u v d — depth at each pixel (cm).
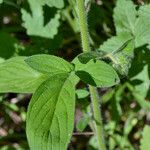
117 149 53
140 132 54
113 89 50
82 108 43
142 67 42
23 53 48
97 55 30
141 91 44
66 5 48
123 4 41
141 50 40
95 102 35
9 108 55
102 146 39
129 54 32
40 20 46
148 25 39
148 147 46
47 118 26
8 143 54
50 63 28
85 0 32
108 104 53
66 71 28
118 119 51
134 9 40
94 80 28
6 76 31
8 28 56
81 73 28
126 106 53
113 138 51
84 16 30
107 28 53
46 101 27
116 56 32
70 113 26
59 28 48
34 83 31
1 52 49
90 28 50
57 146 26
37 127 26
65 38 56
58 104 27
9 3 50
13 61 31
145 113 54
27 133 26
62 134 26
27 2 46
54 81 27
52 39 47
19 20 56
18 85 31
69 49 58
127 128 52
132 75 42
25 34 59
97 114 36
